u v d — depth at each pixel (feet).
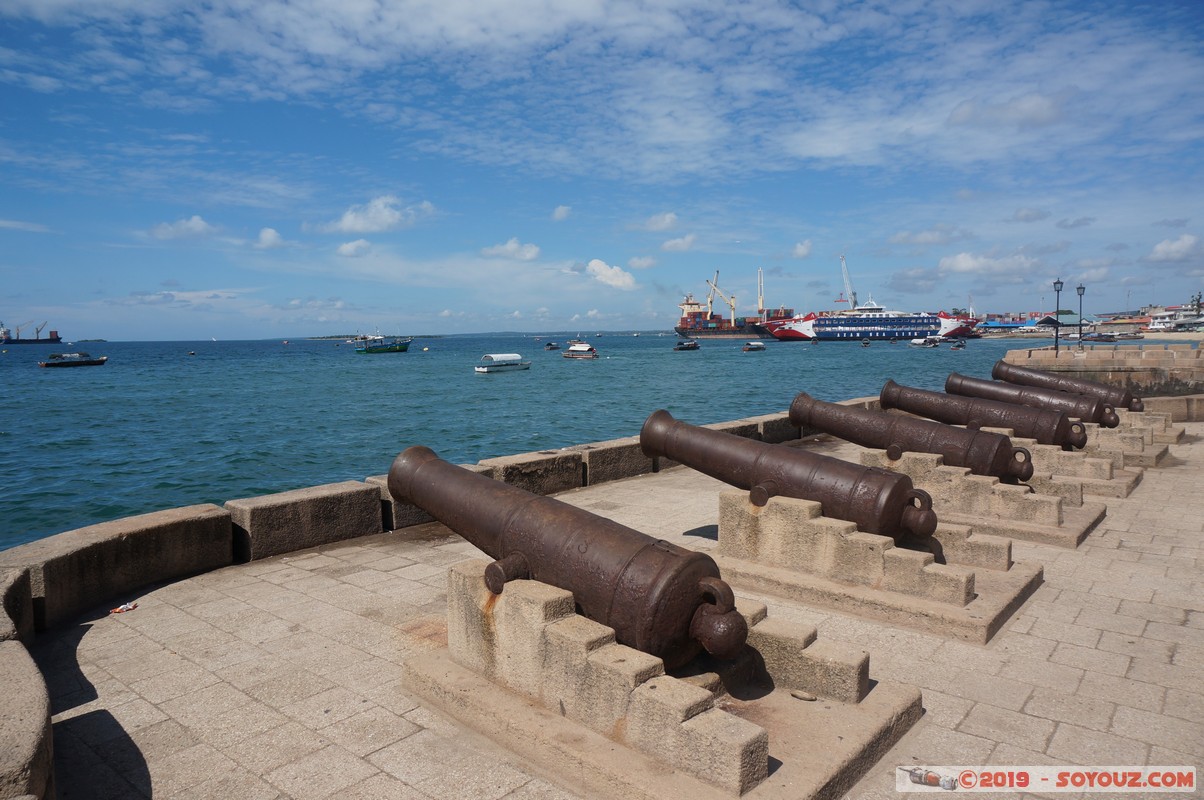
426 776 14.12
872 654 19.66
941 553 25.63
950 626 20.66
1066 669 18.76
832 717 15.17
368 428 141.69
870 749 14.44
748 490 26.37
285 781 13.97
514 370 322.55
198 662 19.03
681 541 29.45
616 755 13.57
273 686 17.75
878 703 15.79
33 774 11.05
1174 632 21.02
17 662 14.33
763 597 23.90
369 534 30.83
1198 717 16.40
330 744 15.25
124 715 16.43
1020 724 16.16
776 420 52.95
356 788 13.74
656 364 362.53
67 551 22.00
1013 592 22.57
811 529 23.90
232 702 16.99
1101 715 16.52
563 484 39.55
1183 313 628.28
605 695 14.16
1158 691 17.58
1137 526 31.89
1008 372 57.77
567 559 16.26
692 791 12.50
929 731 15.89
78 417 162.20
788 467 25.50
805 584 23.29
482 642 16.66
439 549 28.94
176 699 17.13
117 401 199.11
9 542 67.31
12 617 18.85
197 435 133.49
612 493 39.17
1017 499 30.37
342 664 18.90
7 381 285.64
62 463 105.50
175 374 328.29
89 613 22.43
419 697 17.13
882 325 623.36
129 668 18.72
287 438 129.29
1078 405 46.09
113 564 23.59
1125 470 41.50
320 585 24.79
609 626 15.43
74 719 16.26
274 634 20.79
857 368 302.86
